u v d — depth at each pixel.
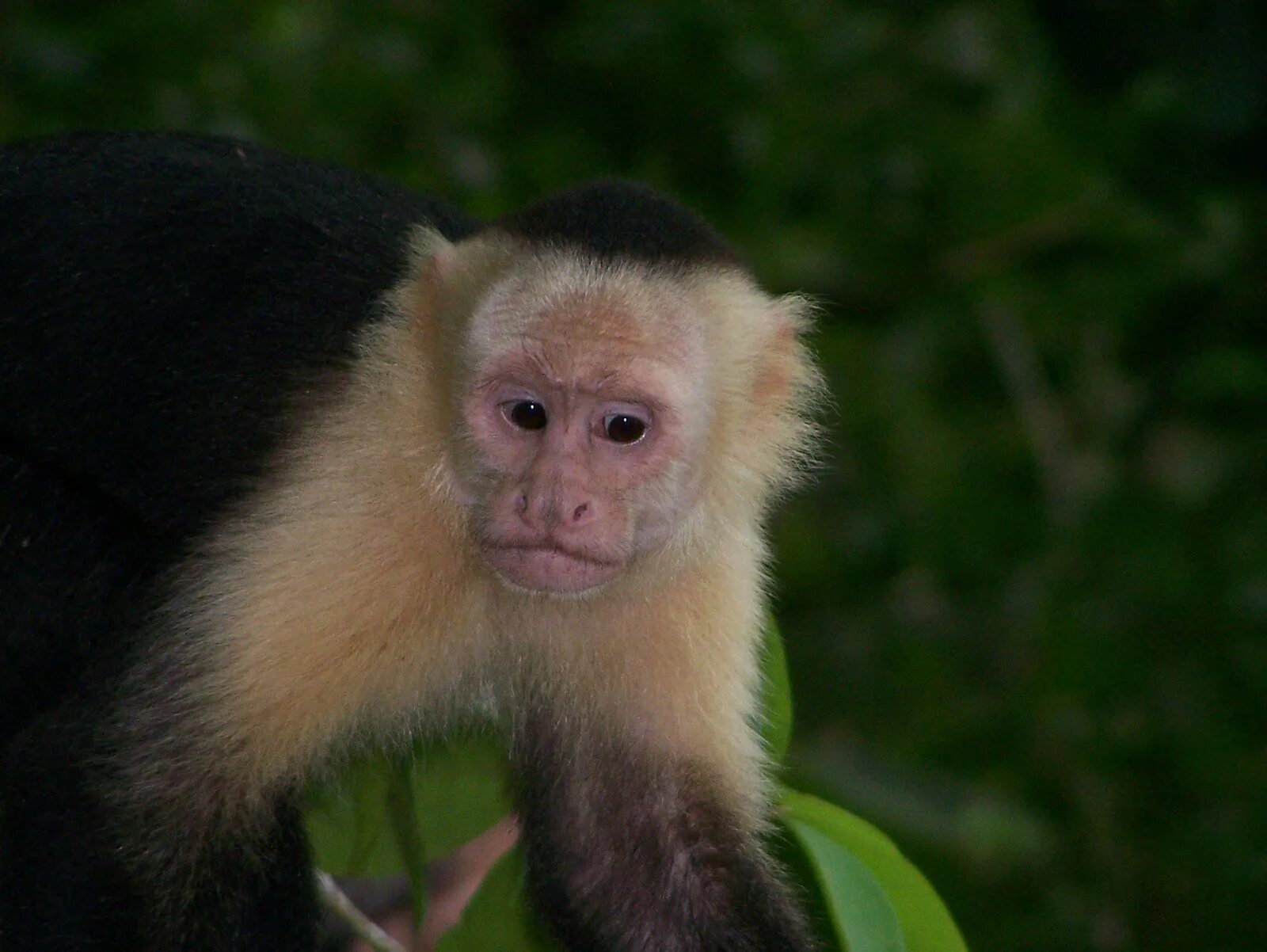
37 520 9.96
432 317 9.14
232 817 8.80
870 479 18.45
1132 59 19.72
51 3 17.72
